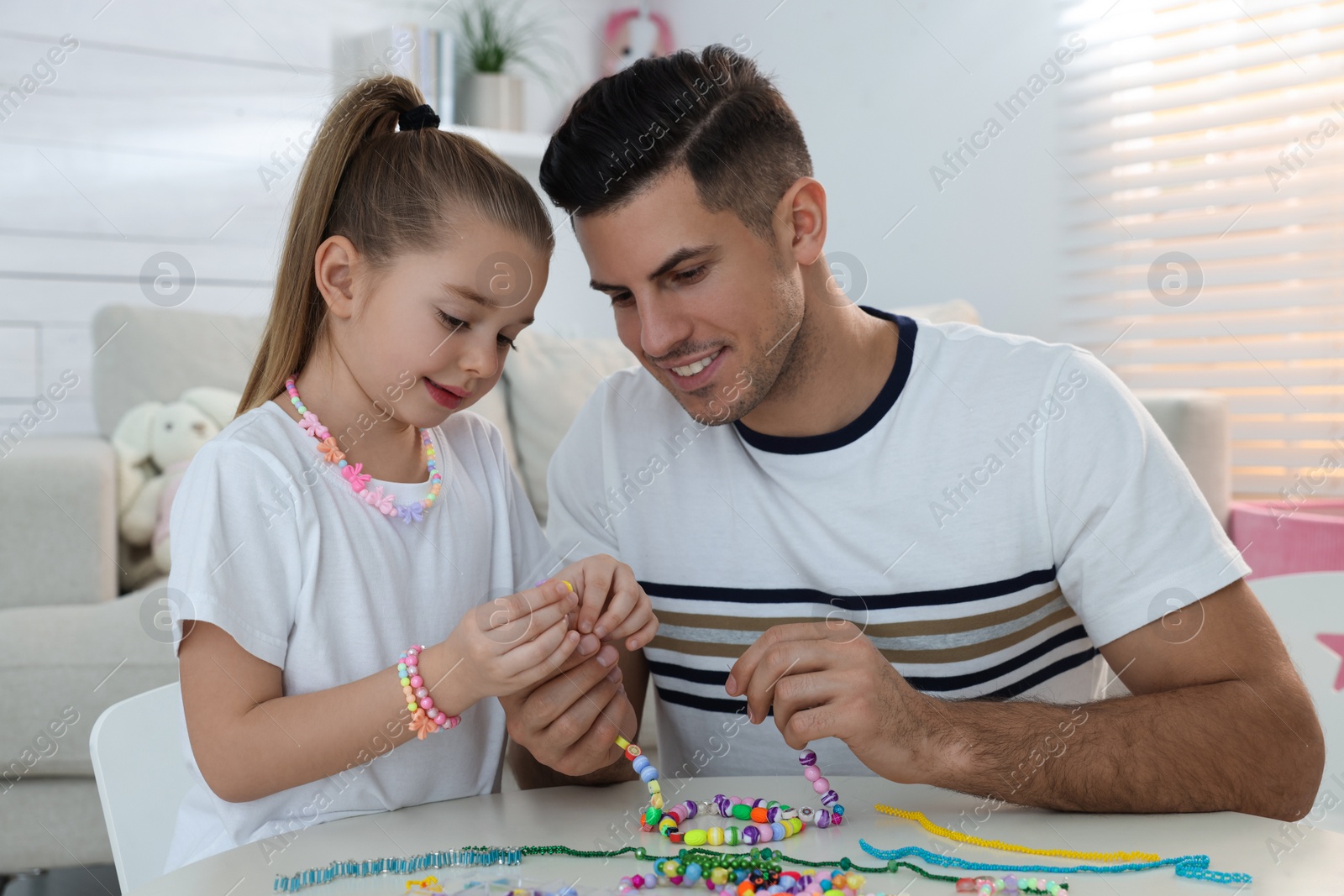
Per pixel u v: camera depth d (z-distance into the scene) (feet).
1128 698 3.01
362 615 3.08
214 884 2.25
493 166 3.24
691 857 2.32
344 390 3.21
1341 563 6.16
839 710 2.68
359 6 10.19
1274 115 7.32
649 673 4.06
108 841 6.08
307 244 3.20
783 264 3.29
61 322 9.15
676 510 3.90
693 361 3.24
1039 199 8.30
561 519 4.19
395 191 3.08
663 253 3.05
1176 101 7.72
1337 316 7.18
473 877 2.32
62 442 7.13
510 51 10.78
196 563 2.76
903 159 8.96
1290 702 3.09
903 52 8.89
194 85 9.53
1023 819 2.66
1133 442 3.44
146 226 9.41
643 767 2.80
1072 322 8.23
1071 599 3.60
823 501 3.67
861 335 3.64
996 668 3.66
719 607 3.81
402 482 3.33
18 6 8.88
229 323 7.95
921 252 8.95
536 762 3.59
